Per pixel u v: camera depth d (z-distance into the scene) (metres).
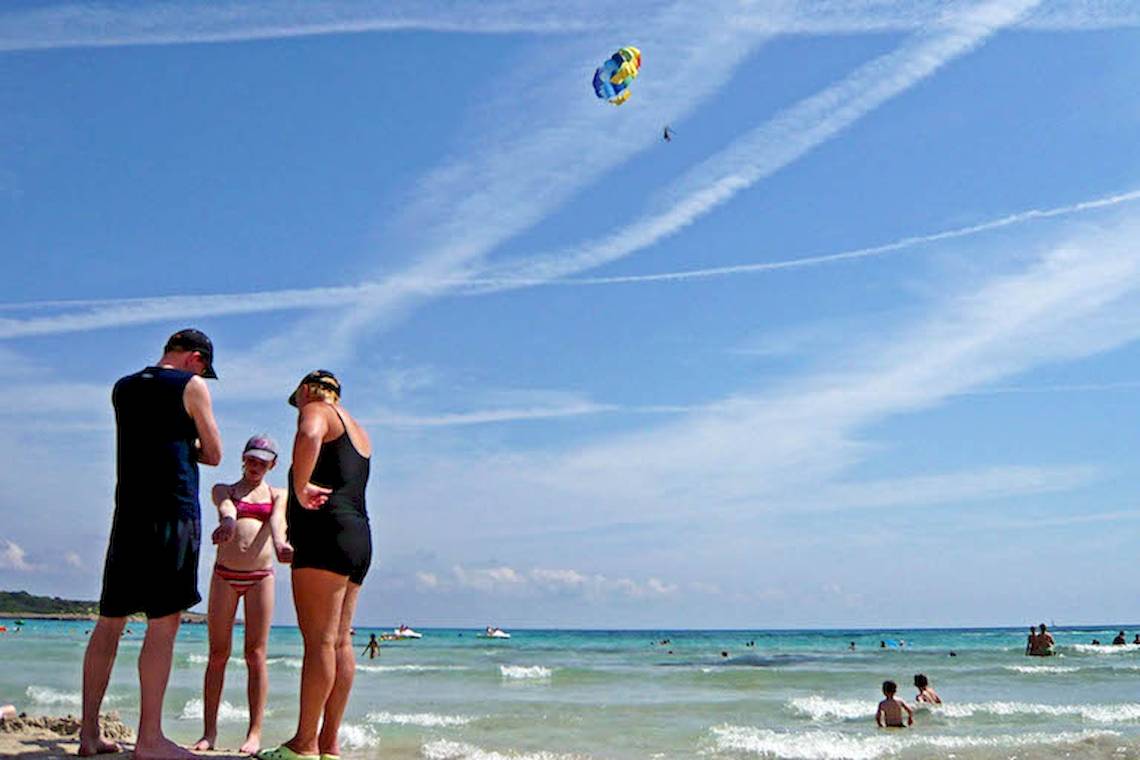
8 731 5.12
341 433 4.09
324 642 3.97
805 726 12.56
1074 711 14.47
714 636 122.19
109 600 4.25
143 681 4.14
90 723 4.39
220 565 5.13
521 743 9.80
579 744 9.88
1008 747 10.01
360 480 4.14
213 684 5.10
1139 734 11.30
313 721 3.97
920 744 10.30
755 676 24.28
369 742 9.36
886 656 40.50
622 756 9.08
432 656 38.88
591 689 19.05
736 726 12.12
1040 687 21.19
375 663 31.33
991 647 57.62
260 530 5.21
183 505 4.18
